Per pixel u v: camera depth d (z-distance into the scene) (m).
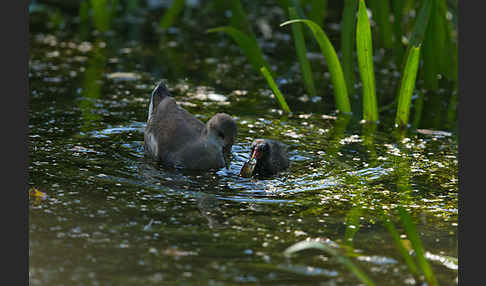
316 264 8.39
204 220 9.66
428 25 16.27
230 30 14.87
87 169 11.49
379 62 18.95
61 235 8.91
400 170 12.09
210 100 15.68
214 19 22.23
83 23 21.27
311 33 20.25
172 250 8.58
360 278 7.52
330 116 15.05
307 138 13.66
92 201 10.14
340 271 8.20
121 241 8.81
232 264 8.26
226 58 18.95
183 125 12.76
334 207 10.40
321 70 18.41
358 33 13.75
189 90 16.28
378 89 17.00
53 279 7.73
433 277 7.88
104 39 19.86
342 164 12.32
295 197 10.78
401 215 8.74
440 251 8.96
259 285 7.72
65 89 15.70
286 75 17.77
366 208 10.39
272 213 10.07
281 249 8.77
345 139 13.68
